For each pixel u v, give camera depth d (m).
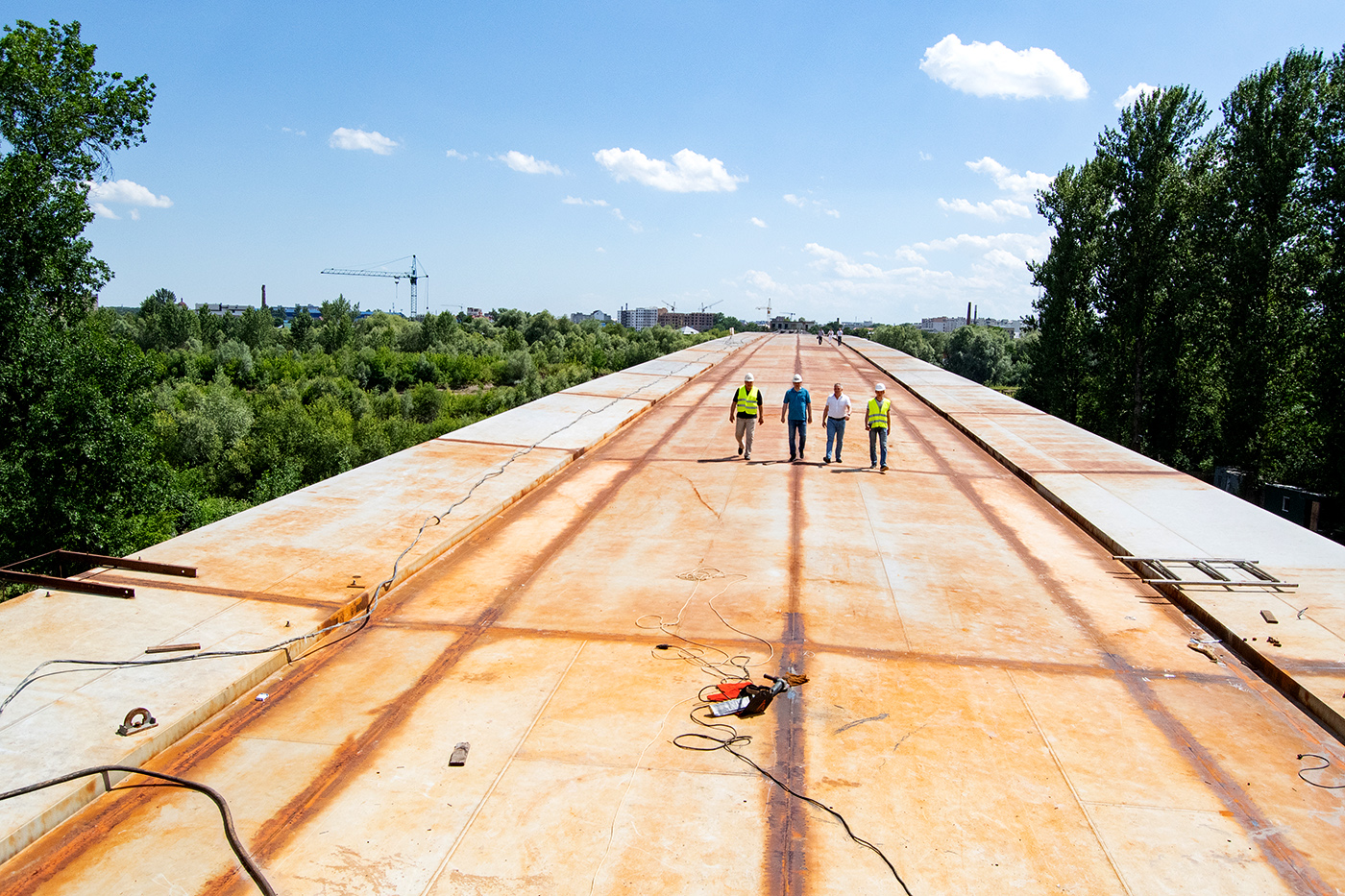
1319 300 28.81
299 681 6.29
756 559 9.15
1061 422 17.94
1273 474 30.94
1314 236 28.86
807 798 4.87
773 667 6.53
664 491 12.16
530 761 5.24
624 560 9.12
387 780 5.04
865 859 4.36
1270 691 6.22
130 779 5.02
